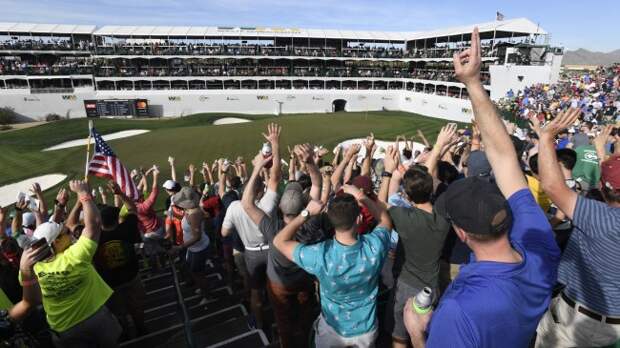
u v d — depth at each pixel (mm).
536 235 2365
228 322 5852
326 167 7996
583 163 7043
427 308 2680
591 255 2848
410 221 3676
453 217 2191
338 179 6207
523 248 2307
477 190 2139
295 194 4301
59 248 4223
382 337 4500
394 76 62781
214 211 8656
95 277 4504
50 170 27438
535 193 4930
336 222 3219
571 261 3078
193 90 59500
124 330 6055
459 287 2145
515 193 2561
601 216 2656
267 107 60719
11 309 4086
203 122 53781
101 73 58094
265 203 5066
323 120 46812
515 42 50719
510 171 2578
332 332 3611
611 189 2832
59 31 60094
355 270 3312
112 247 5551
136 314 5930
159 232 8656
